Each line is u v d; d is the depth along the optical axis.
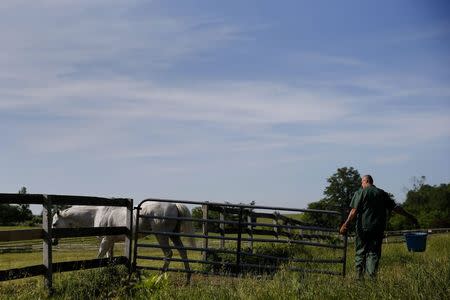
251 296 6.55
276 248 15.77
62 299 7.82
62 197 8.98
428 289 6.30
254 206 10.37
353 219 9.59
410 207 100.00
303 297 6.48
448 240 23.00
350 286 6.96
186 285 8.80
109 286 8.78
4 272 7.92
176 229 11.68
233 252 10.52
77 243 31.39
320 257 15.23
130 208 10.75
